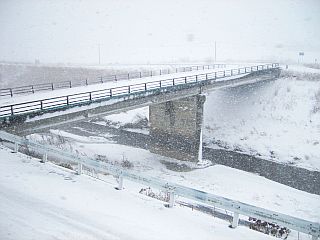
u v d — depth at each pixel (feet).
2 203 34.12
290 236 49.88
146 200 40.57
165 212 37.32
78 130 173.78
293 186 116.67
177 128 141.69
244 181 112.57
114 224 32.55
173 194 39.17
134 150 144.25
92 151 129.90
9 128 71.46
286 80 190.49
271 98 181.27
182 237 31.53
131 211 36.47
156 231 32.14
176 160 138.00
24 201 35.40
